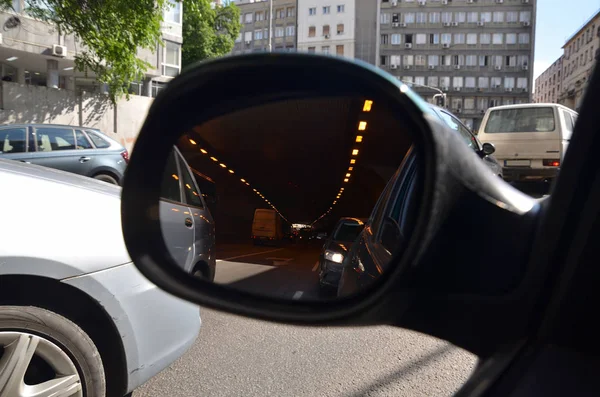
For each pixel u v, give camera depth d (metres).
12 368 2.04
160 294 2.59
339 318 1.16
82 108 20.53
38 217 2.19
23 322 2.07
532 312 1.15
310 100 1.38
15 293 2.12
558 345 1.17
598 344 1.15
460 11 80.88
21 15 20.11
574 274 1.15
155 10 13.35
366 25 80.94
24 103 18.72
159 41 14.00
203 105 1.54
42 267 2.11
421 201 1.03
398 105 1.09
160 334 2.56
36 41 21.20
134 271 2.45
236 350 3.79
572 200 1.14
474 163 1.15
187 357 3.63
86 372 2.21
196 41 40.28
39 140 9.30
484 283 1.08
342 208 3.83
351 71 1.14
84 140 9.94
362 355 3.61
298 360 3.57
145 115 1.61
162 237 1.84
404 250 1.08
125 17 12.71
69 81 26.81
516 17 80.00
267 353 3.72
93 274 2.26
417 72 81.81
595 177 1.13
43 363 2.18
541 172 10.46
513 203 1.19
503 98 80.62
